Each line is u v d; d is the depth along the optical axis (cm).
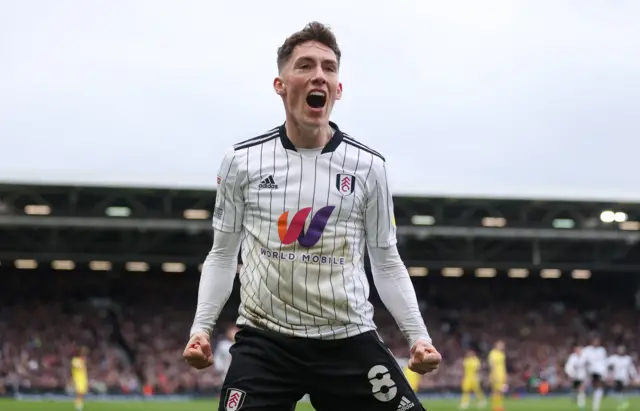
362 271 508
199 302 524
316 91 484
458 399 4494
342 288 488
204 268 529
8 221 4559
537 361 5228
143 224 4716
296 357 489
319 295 484
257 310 496
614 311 5831
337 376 490
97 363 4928
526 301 5869
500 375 3186
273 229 489
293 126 496
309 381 492
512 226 5022
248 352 495
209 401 4131
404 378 505
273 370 489
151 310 5512
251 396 486
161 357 5062
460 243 5478
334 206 489
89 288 5562
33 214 4594
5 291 5447
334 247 489
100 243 5269
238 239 521
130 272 5662
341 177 494
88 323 5300
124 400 4234
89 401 4003
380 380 494
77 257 5109
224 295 526
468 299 5847
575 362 3331
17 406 3353
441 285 5925
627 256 5556
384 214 513
